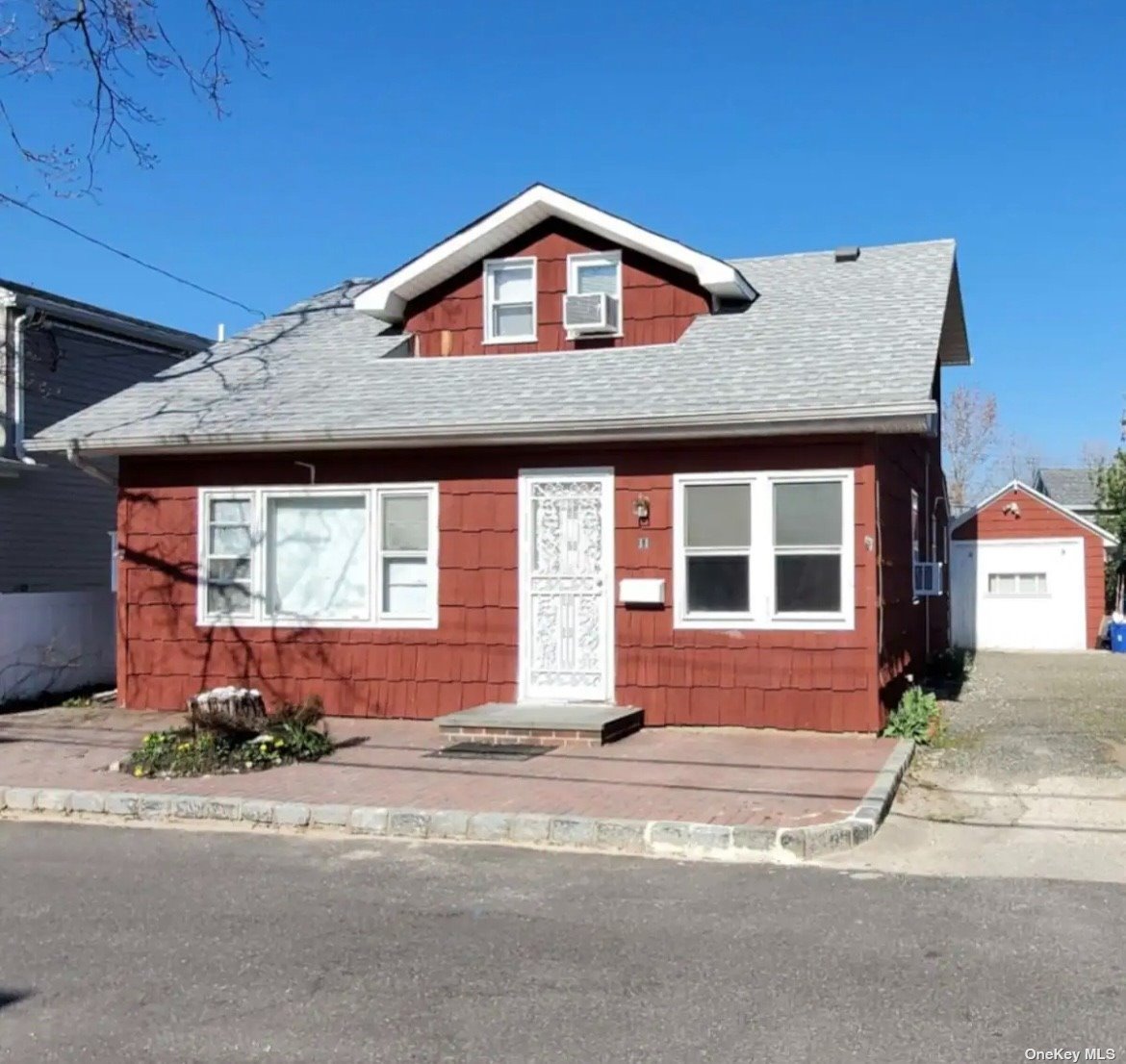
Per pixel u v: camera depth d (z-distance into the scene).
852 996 5.27
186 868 7.76
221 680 14.27
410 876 7.45
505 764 10.62
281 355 16.23
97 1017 5.17
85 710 14.64
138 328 22.11
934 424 17.69
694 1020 5.04
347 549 13.91
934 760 10.78
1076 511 36.66
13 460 19.16
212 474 14.38
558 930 6.29
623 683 12.67
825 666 11.92
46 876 7.58
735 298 14.92
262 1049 4.82
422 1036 4.91
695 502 12.48
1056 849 7.89
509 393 13.48
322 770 10.50
